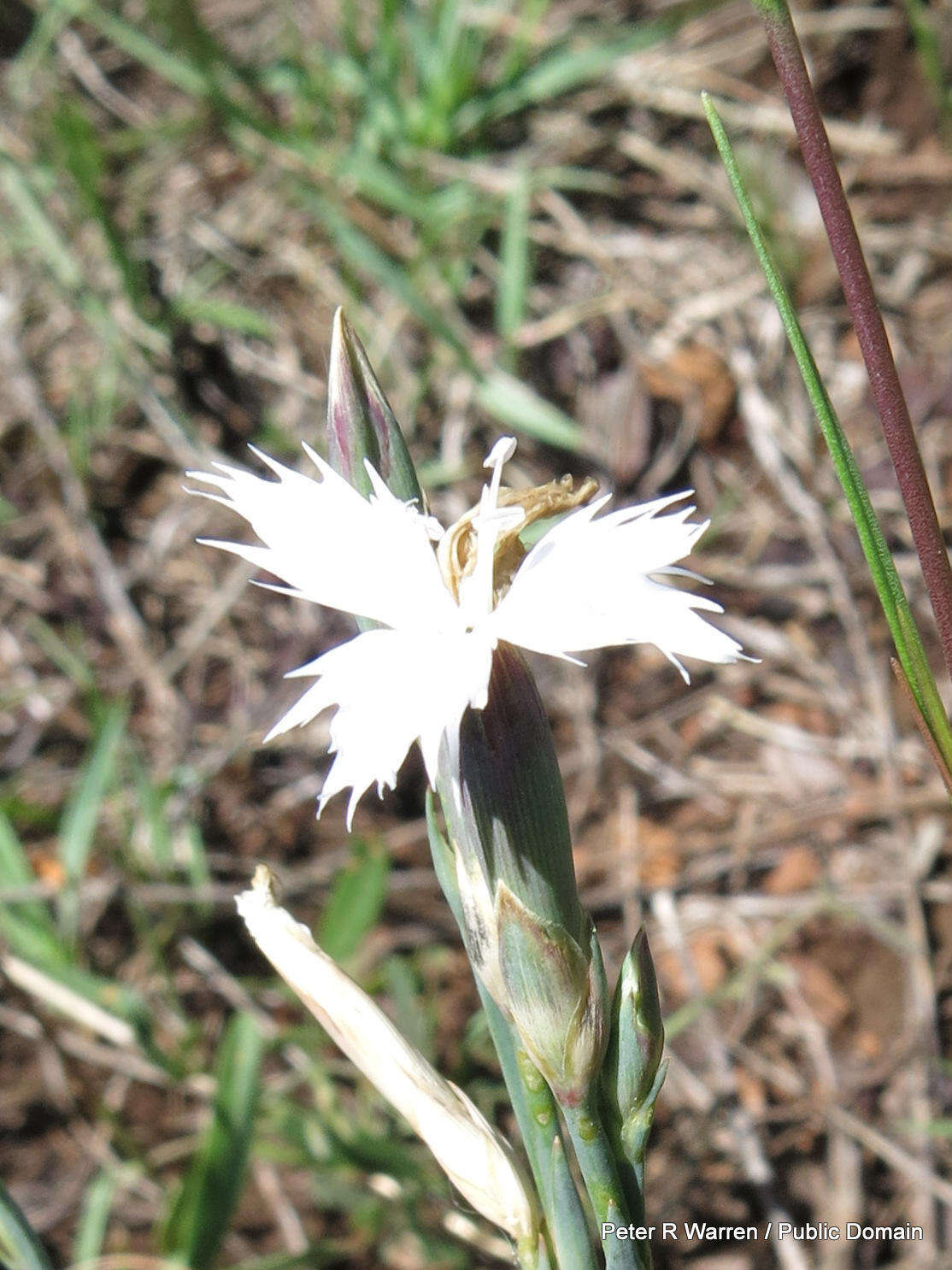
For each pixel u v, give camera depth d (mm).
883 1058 283
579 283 402
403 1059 138
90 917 316
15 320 405
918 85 410
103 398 386
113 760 296
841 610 337
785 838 319
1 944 296
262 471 386
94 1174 287
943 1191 261
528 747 125
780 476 356
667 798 333
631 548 119
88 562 377
